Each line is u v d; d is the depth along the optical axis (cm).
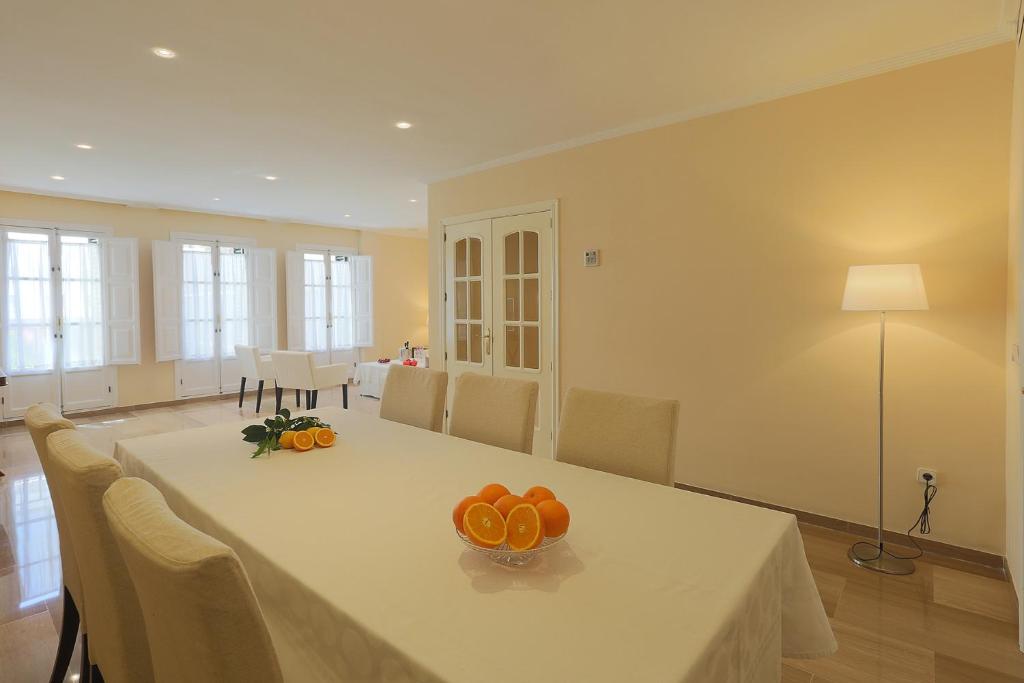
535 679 81
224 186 555
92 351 624
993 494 263
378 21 241
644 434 192
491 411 237
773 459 327
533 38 256
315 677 105
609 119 364
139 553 80
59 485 133
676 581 110
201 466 187
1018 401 223
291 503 153
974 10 233
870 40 259
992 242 260
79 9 230
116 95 321
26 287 582
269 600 119
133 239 639
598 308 400
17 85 306
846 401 301
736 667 102
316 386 587
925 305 245
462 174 490
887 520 291
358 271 866
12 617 229
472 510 120
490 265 471
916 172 277
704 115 345
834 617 224
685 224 356
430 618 97
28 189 566
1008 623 220
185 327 693
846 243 298
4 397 568
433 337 526
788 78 301
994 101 257
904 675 190
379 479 173
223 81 302
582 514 145
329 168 482
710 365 349
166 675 94
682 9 232
